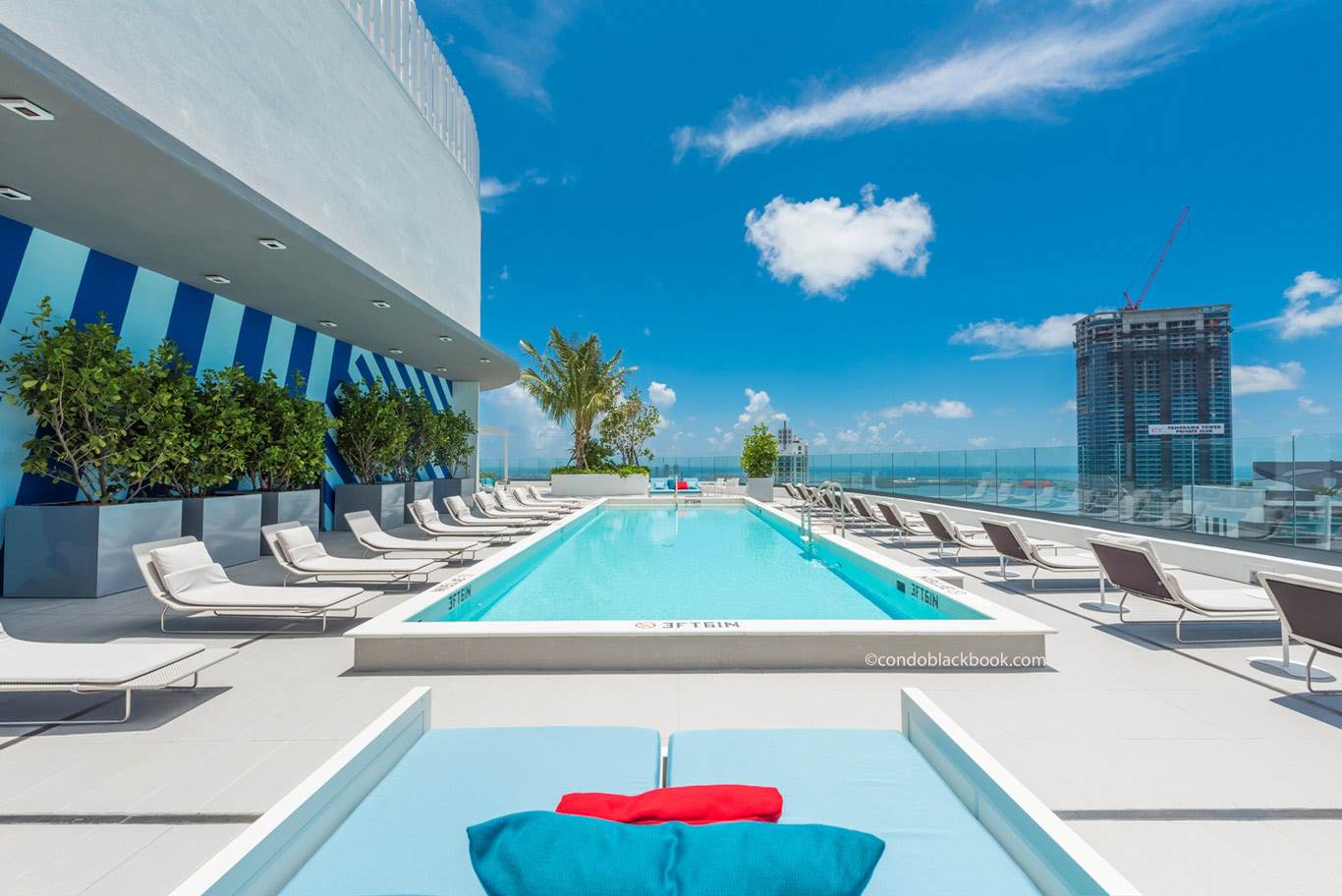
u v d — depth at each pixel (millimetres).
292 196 9688
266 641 4934
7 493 6379
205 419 7715
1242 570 6848
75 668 3352
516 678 4047
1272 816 2469
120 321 7586
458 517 11305
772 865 1193
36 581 6277
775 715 3455
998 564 8398
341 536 11023
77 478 6629
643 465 29688
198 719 3426
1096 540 5551
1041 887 1490
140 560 4977
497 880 1202
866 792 1987
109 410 6516
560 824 1279
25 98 4188
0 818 2479
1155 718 3396
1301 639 3932
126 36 6891
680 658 4203
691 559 9352
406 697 2404
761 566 8797
